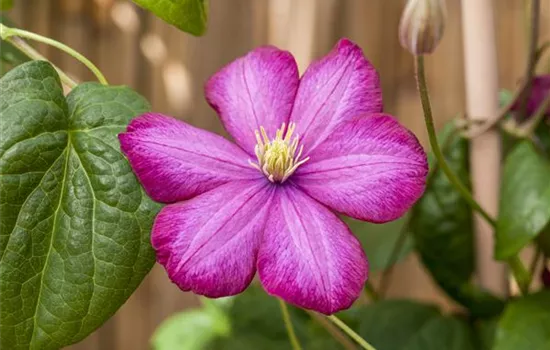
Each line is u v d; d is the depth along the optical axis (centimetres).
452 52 95
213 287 47
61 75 53
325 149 50
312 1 95
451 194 65
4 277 48
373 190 48
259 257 48
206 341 70
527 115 62
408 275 99
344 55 51
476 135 62
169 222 48
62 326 48
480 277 64
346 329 54
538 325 57
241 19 101
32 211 48
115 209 49
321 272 47
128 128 48
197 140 50
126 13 104
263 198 49
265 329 69
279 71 52
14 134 48
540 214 57
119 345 110
